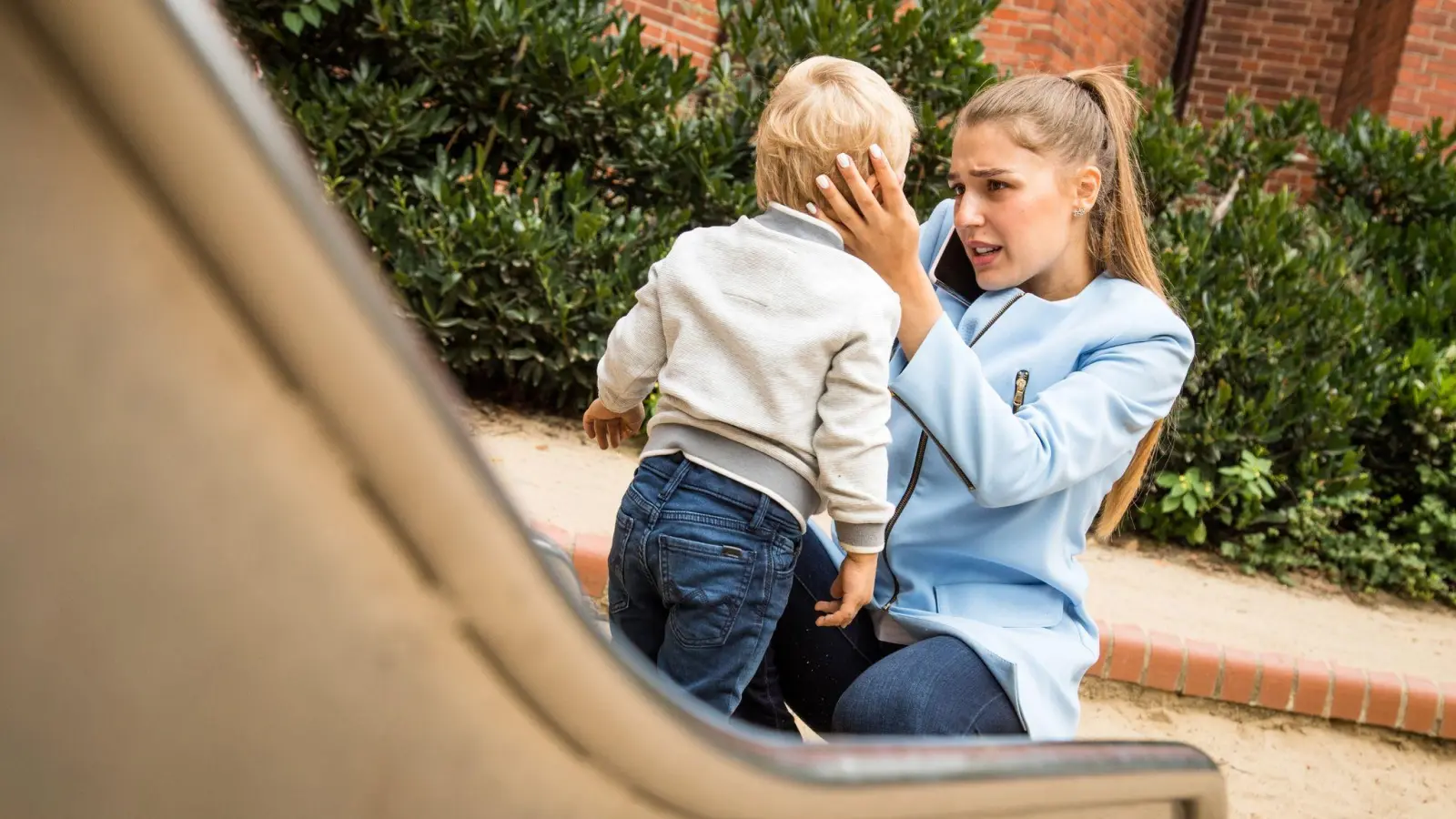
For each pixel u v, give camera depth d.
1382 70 8.56
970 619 1.66
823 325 1.59
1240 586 4.76
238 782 0.38
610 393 1.84
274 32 4.75
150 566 0.34
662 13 7.15
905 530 1.71
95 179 0.31
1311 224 6.16
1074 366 1.70
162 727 0.36
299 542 0.36
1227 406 5.12
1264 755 3.71
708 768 0.49
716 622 1.58
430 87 4.82
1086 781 0.73
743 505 1.59
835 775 0.56
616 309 4.58
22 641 0.34
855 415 1.59
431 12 4.80
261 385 0.34
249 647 0.36
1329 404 5.07
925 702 1.47
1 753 0.35
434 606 0.38
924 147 5.18
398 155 4.82
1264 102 9.79
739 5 5.32
